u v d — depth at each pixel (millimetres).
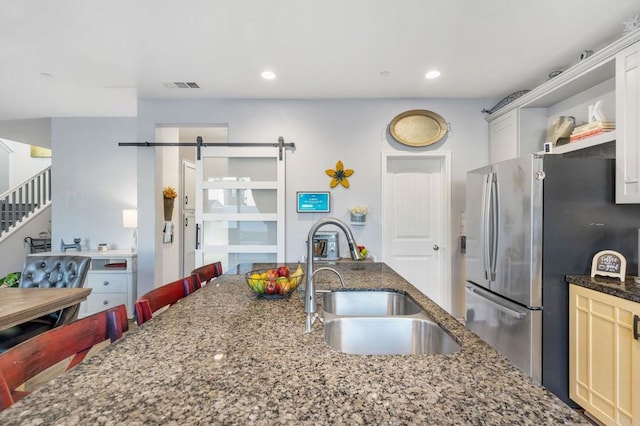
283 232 3598
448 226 3619
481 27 2203
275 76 3004
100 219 4328
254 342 950
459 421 574
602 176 2123
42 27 2189
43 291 2162
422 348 1229
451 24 2170
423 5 1975
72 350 955
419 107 3625
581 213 2113
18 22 2129
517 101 3086
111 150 4332
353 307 1662
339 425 562
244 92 3410
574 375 2033
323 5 1979
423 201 3838
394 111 3637
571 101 2848
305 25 2186
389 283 1824
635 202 1933
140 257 3645
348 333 1225
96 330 1046
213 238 3680
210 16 2082
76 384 698
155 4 1958
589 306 1928
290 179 3646
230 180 3672
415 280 3822
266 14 2062
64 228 4320
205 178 3672
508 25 2176
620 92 2031
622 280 1932
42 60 2676
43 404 622
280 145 3572
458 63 2730
